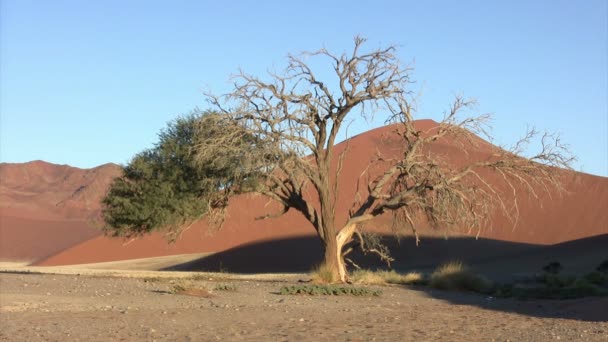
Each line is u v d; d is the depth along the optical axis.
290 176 29.38
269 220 74.75
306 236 67.00
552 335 14.65
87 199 171.88
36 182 195.00
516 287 31.73
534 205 76.88
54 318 15.69
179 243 75.75
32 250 113.38
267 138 28.45
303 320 16.77
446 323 16.98
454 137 31.11
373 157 32.59
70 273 38.84
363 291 25.05
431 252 59.72
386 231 62.62
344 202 74.19
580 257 50.16
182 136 32.06
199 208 31.19
